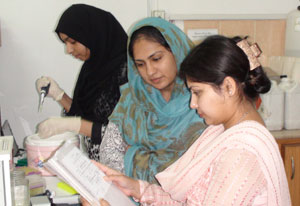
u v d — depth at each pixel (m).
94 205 0.96
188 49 1.39
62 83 2.39
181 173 1.02
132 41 1.38
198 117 1.37
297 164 2.10
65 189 1.43
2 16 2.23
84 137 1.80
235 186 0.81
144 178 1.42
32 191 1.35
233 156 0.84
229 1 2.51
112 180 1.21
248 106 0.92
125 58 1.76
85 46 1.81
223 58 0.85
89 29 1.80
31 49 2.30
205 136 1.09
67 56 2.36
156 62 1.34
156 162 1.41
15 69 2.30
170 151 1.41
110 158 1.54
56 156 0.96
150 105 1.47
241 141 0.85
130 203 1.16
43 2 2.26
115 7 2.37
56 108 2.40
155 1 2.41
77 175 0.99
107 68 1.78
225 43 0.88
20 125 2.37
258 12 2.57
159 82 1.36
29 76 2.33
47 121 1.67
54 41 2.32
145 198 1.23
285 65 2.44
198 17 2.45
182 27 2.45
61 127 1.66
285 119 2.23
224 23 2.50
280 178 0.87
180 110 1.39
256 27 2.55
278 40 2.59
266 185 0.84
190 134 1.38
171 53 1.36
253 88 0.91
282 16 2.56
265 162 0.83
